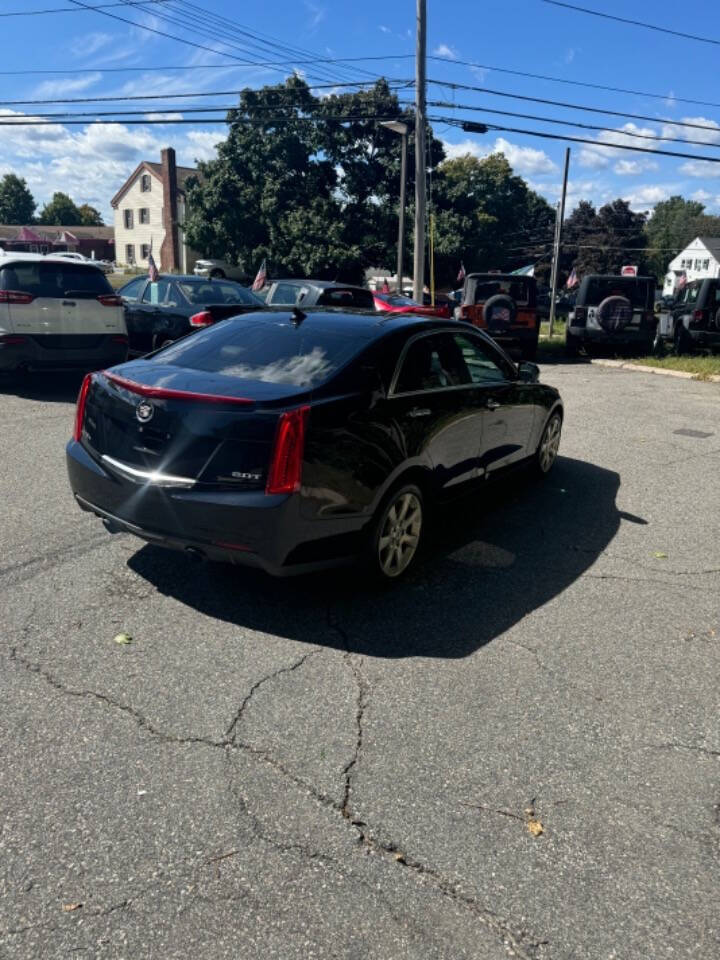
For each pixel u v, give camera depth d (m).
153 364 4.36
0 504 5.47
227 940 2.12
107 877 2.31
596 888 2.35
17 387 10.21
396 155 33.97
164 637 3.74
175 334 11.08
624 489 6.66
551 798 2.74
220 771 2.80
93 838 2.46
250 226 34.25
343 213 34.59
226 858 2.40
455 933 2.17
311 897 2.27
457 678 3.49
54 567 4.47
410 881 2.35
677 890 2.36
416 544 4.57
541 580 4.64
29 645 3.61
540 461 6.70
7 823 2.50
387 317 4.88
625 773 2.90
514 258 76.38
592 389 12.58
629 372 15.27
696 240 89.06
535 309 16.38
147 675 3.40
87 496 4.14
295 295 12.12
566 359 17.77
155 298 11.70
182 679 3.38
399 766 2.87
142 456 3.84
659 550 5.23
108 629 3.79
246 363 4.22
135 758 2.85
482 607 4.23
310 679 3.42
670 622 4.16
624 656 3.77
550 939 2.17
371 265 35.88
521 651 3.77
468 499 5.41
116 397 3.97
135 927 2.15
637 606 4.34
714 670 3.68
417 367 4.61
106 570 4.46
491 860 2.45
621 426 9.44
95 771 2.77
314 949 2.11
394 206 34.47
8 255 9.44
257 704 3.21
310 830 2.54
